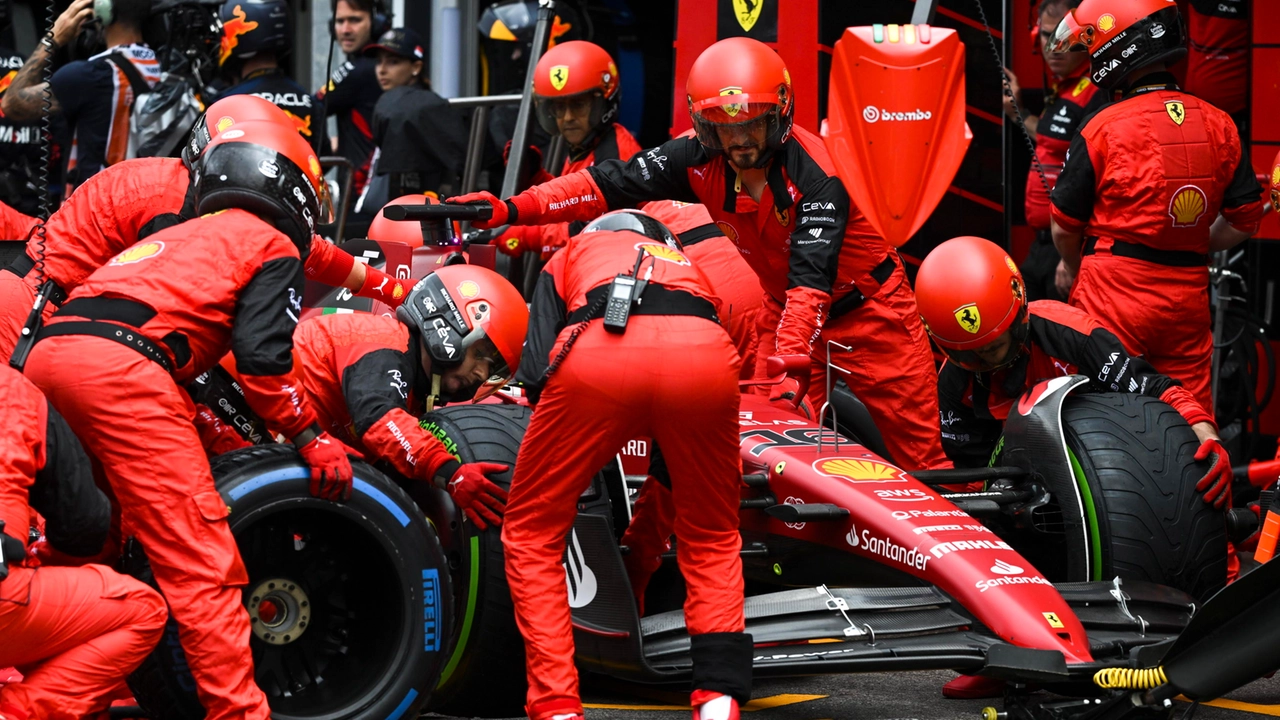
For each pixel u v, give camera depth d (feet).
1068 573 58.54
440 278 54.29
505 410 53.62
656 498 52.80
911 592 51.47
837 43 66.85
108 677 40.11
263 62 89.15
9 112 84.84
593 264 46.03
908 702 55.42
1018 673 44.83
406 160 90.99
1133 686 43.19
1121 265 72.38
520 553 45.70
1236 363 94.79
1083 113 90.94
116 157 84.17
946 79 66.39
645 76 122.62
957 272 61.77
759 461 57.98
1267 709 54.54
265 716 41.70
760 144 61.31
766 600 50.98
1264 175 92.84
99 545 41.98
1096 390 63.57
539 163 88.89
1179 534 56.59
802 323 61.36
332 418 54.34
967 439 72.33
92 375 41.81
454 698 52.03
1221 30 97.66
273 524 45.80
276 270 44.52
